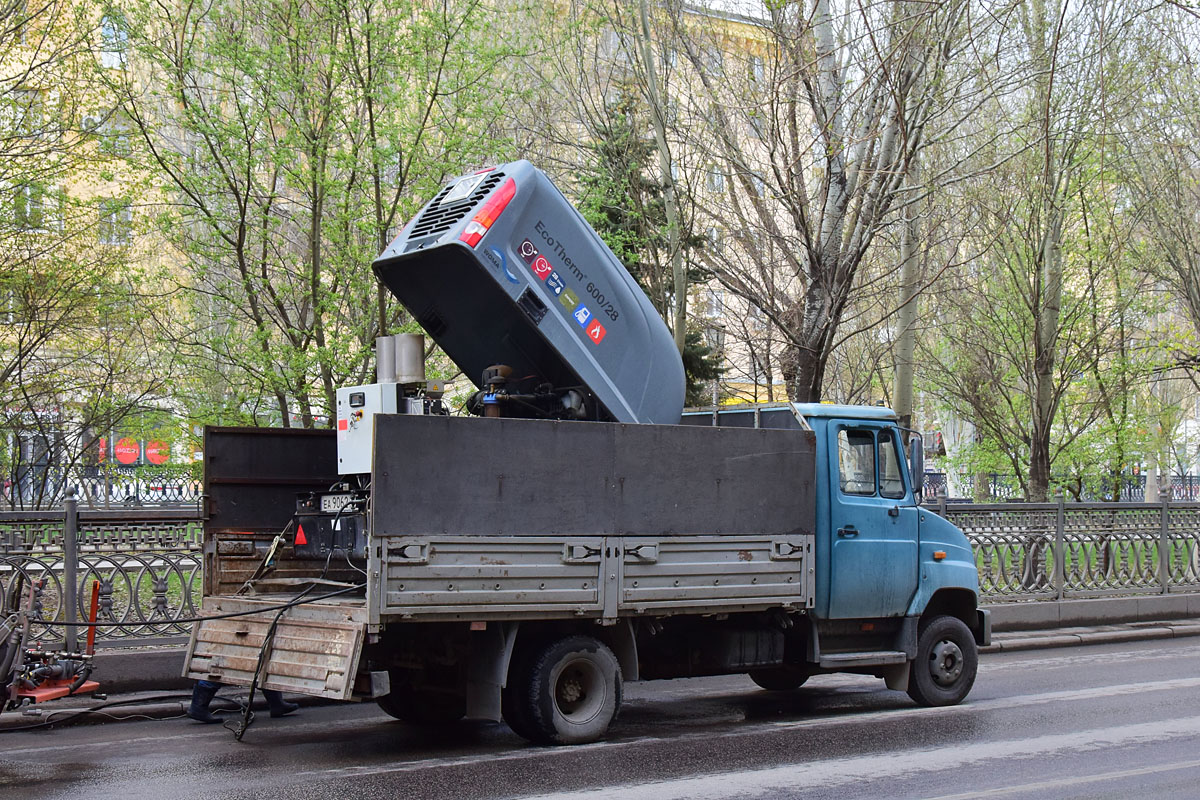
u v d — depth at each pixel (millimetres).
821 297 15242
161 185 14648
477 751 8180
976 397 23156
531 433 7988
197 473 16609
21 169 15250
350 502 8297
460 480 7676
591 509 8227
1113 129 18422
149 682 10125
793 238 16016
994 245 19906
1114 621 16203
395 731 9141
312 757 7941
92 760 7797
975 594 10797
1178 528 17266
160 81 14516
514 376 9633
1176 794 6785
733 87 15453
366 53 14367
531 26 16891
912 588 10203
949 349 26688
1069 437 23141
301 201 15992
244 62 13953
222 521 9422
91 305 16844
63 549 9914
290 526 9375
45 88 15344
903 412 17078
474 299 8984
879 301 23328
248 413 15250
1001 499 28375
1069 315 21156
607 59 16188
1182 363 22188
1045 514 15844
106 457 21375
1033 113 16578
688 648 9383
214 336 15492
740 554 8992
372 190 14656
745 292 16219
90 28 14812
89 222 16234
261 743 8523
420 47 14352
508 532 7840
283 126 15125
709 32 15859
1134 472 28281
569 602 8070
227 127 14117
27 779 7137
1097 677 12055
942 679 10383
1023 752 8094
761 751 8141
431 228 8742
